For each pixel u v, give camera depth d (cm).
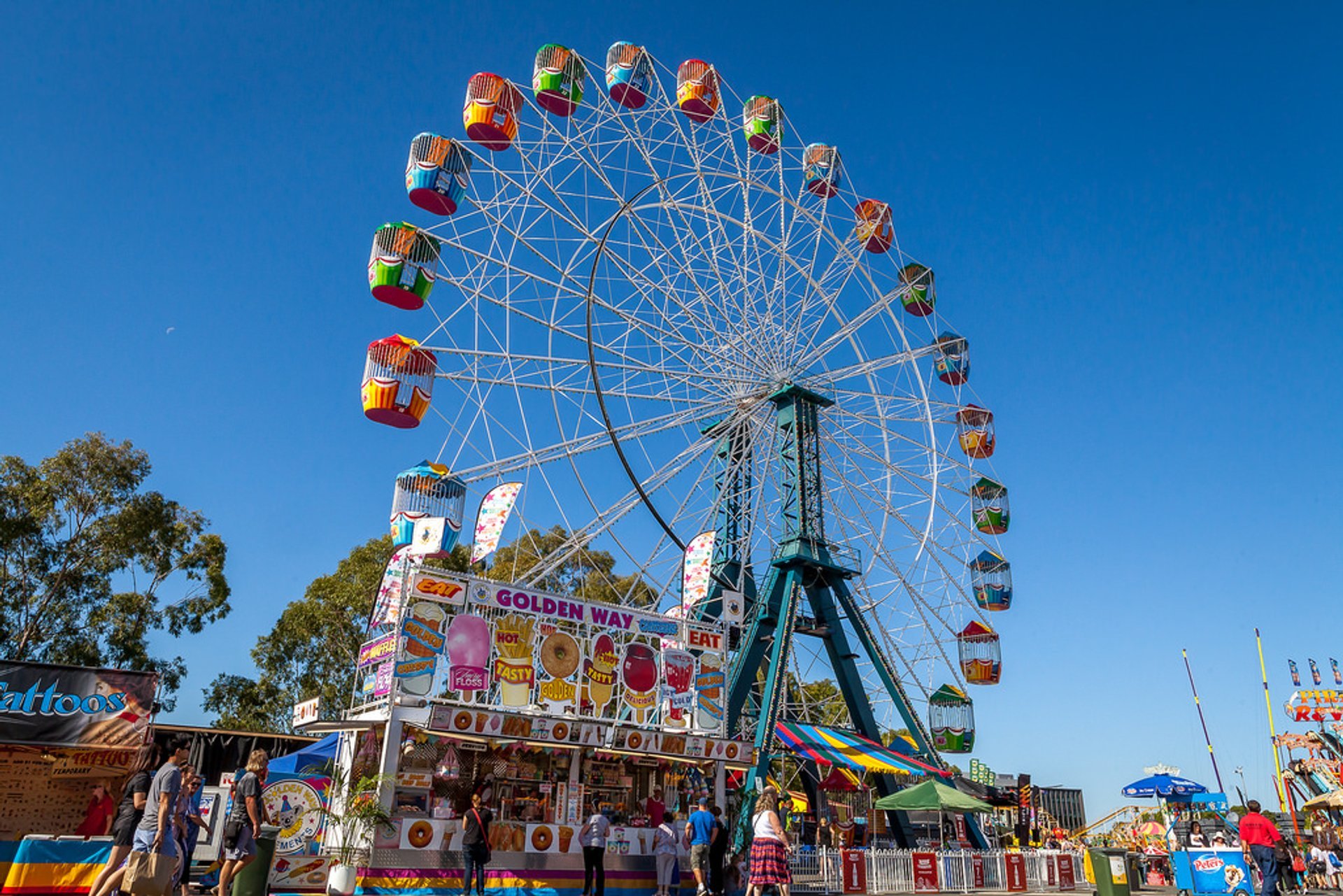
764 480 3152
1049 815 4109
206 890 1484
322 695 4350
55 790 2009
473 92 2903
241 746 2673
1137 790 2884
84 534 3659
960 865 2462
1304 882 2645
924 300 3550
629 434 2917
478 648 1912
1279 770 3894
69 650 3547
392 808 1755
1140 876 3086
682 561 2648
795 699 4069
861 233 3503
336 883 1656
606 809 2058
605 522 2769
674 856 1967
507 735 1880
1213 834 2470
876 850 2431
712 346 3123
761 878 1236
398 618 1875
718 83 3234
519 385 2725
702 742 2173
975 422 3631
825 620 3169
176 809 1030
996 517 3556
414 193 2677
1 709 1783
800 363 3344
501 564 4784
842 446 3372
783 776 3128
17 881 1352
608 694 2131
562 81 3009
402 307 2591
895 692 3145
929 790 2452
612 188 2888
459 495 2338
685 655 2267
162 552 3816
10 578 3522
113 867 1034
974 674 3272
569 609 2125
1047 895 2511
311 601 4466
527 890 1833
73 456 3638
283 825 1900
